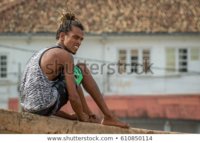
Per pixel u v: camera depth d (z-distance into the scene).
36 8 58.16
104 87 54.81
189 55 58.59
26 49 57.09
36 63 11.69
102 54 57.00
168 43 58.50
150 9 59.03
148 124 55.00
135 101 55.34
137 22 58.38
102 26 57.75
